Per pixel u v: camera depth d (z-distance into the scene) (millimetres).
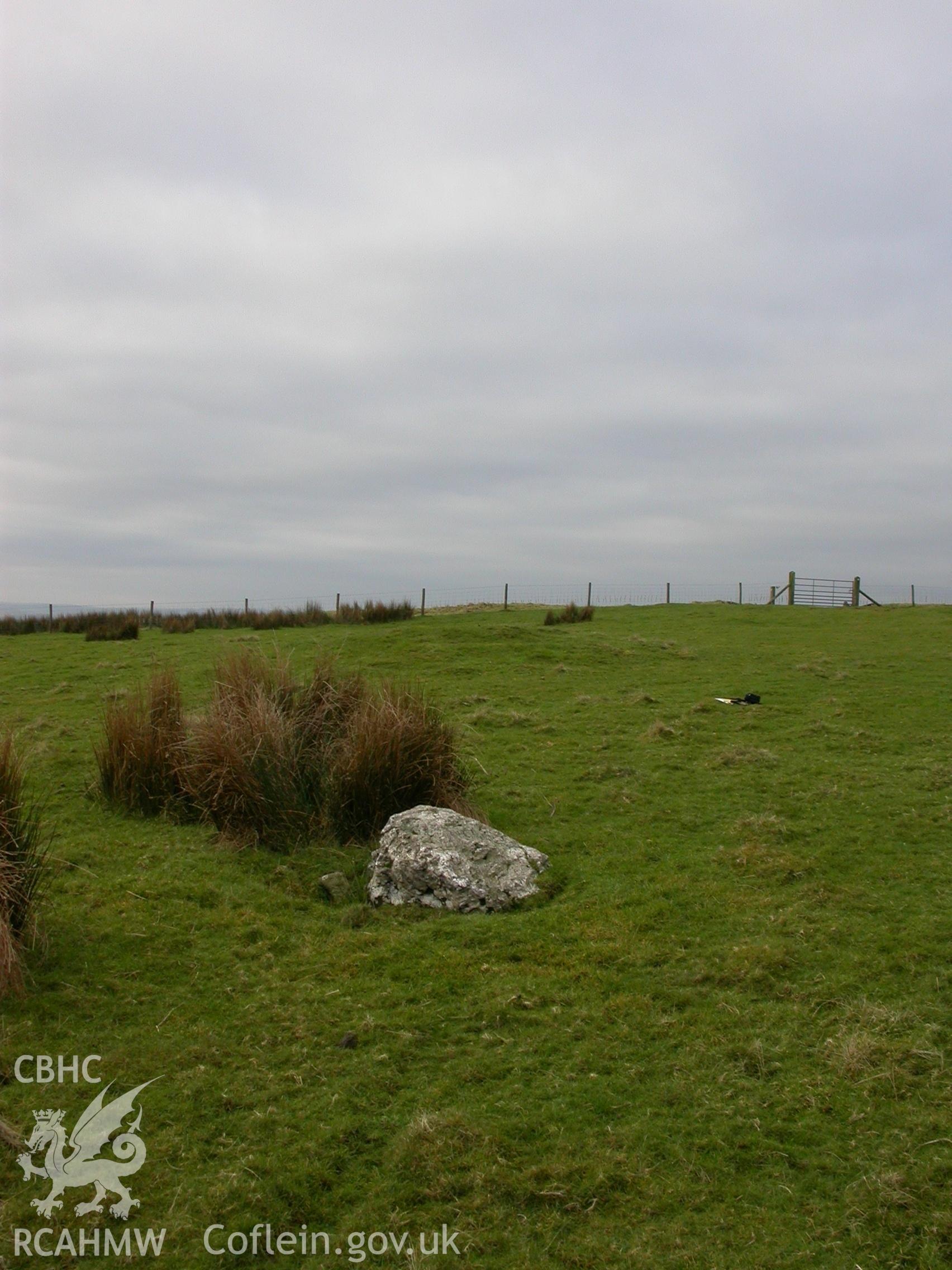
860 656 23406
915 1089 5445
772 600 43594
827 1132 5141
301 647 23562
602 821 10680
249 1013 6434
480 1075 5715
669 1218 4582
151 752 10750
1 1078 5570
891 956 7113
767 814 10625
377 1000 6645
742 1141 5082
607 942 7547
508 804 11305
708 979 6891
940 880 8703
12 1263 4320
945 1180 4719
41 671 20859
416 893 8508
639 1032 6188
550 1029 6258
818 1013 6359
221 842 9648
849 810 10836
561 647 23625
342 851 9688
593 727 15320
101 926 7625
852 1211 4562
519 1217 4609
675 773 12539
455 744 12594
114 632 27922
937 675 20484
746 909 8133
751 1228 4496
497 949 7492
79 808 10625
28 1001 6379
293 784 10109
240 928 7789
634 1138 5121
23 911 7035
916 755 13461
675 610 36812
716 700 17531
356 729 10453
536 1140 5125
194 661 21438
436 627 26109
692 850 9711
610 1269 4289
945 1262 4246
